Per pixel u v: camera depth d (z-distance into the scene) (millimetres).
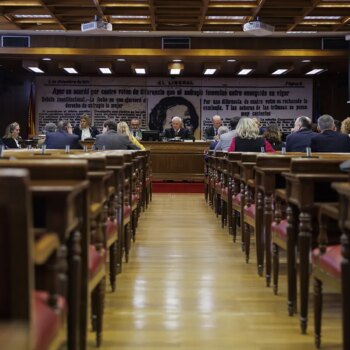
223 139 8836
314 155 5090
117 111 17016
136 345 3006
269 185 4188
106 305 3770
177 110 17078
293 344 3039
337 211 2471
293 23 11711
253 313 3625
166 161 13070
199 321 3449
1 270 1349
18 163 2098
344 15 10922
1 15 11000
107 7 10680
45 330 1602
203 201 10875
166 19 11539
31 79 17000
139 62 14477
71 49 13438
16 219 1320
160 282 4441
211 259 5371
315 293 2949
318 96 17188
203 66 14742
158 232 7012
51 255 1874
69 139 8805
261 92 17109
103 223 3109
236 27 12242
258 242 4621
